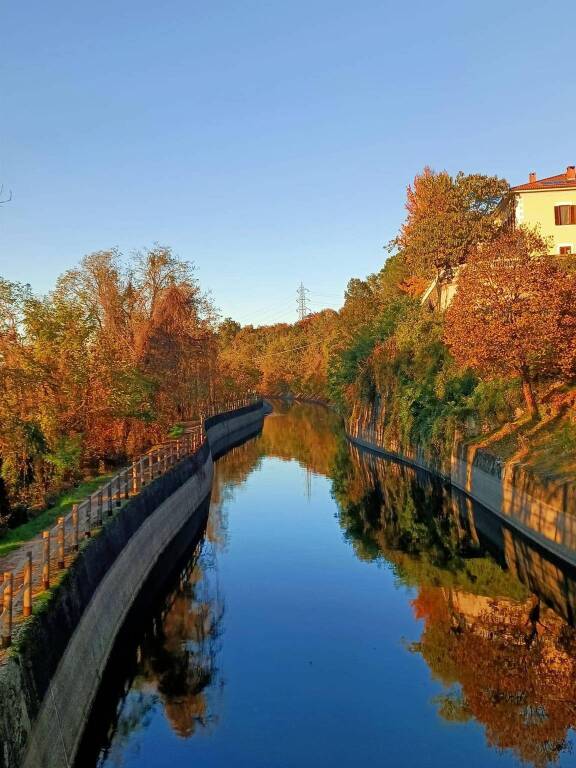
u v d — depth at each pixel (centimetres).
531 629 1580
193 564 2209
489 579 1962
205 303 5084
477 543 2380
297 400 11631
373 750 1087
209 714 1215
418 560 2166
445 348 3838
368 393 5038
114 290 4038
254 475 4059
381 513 2872
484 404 3064
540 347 2445
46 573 1094
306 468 4281
